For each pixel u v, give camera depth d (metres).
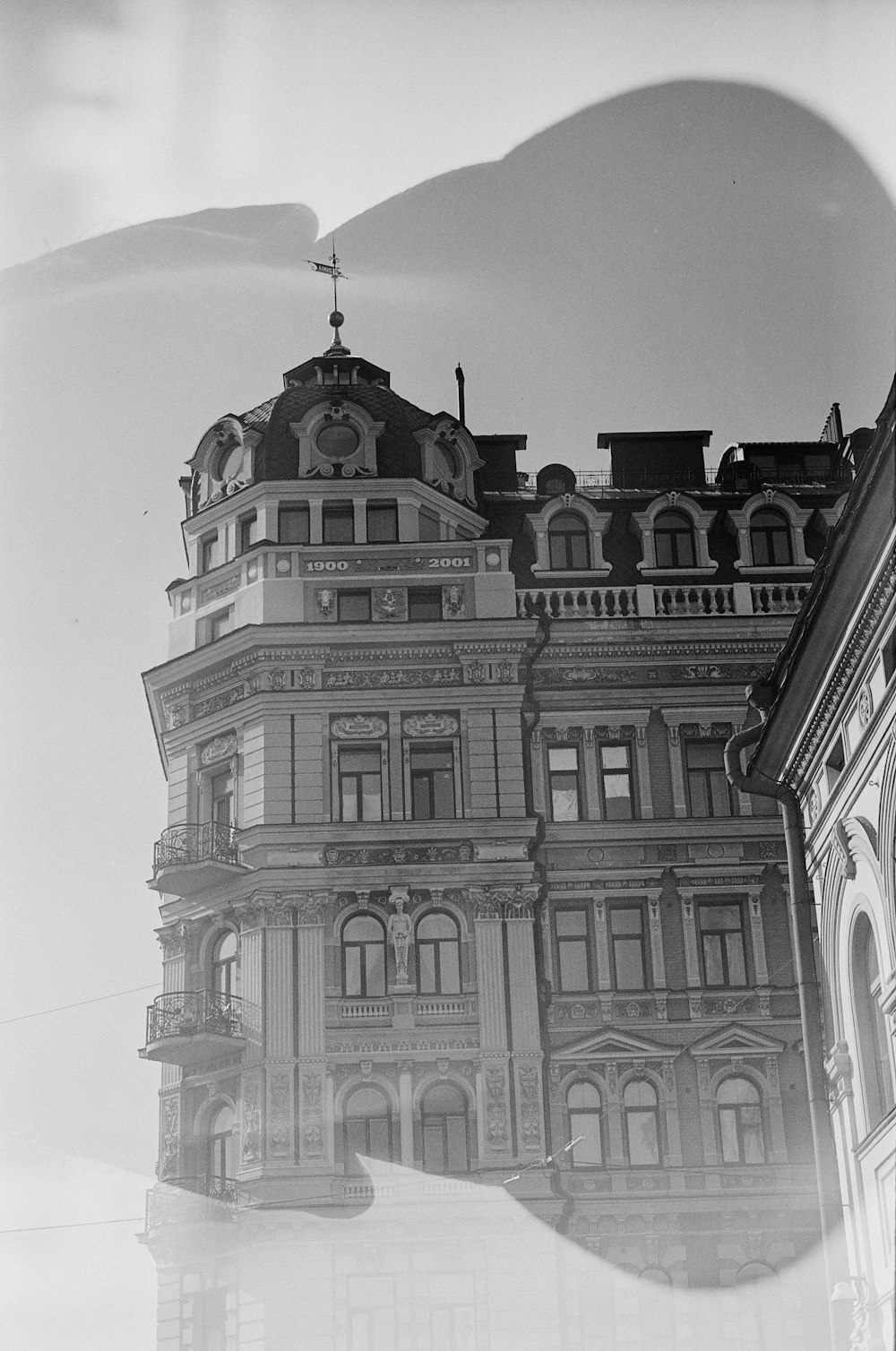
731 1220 35.09
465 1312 34.19
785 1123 35.91
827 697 25.56
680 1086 36.19
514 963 36.84
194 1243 35.03
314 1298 34.19
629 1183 35.31
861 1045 25.11
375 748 38.69
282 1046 36.06
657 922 37.44
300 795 38.19
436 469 41.84
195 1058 36.91
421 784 38.44
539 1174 35.16
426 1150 35.53
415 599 40.03
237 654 39.47
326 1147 35.28
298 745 38.56
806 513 41.44
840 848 25.55
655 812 38.38
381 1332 34.03
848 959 25.56
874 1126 24.72
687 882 37.81
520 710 38.91
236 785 38.97
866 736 23.31
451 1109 35.94
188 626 40.81
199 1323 34.69
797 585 40.41
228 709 39.47
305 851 37.62
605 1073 36.19
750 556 41.03
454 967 37.00
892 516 21.19
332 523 40.81
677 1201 35.19
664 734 39.09
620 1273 34.66
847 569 22.81
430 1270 34.47
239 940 37.41
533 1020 36.41
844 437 43.06
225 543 41.38
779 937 37.38
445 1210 34.84
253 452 41.59
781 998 36.84
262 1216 34.72
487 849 37.72
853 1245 25.23
